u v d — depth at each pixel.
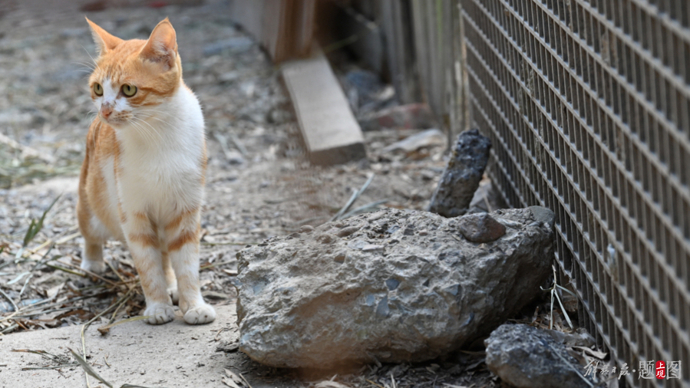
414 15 5.86
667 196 1.65
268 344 2.33
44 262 3.49
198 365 2.49
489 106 3.49
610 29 1.87
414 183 4.32
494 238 2.38
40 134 6.07
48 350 2.67
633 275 1.93
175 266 2.98
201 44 8.52
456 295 2.20
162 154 2.87
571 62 2.25
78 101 6.81
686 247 1.55
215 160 5.31
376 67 7.12
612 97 1.93
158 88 2.79
